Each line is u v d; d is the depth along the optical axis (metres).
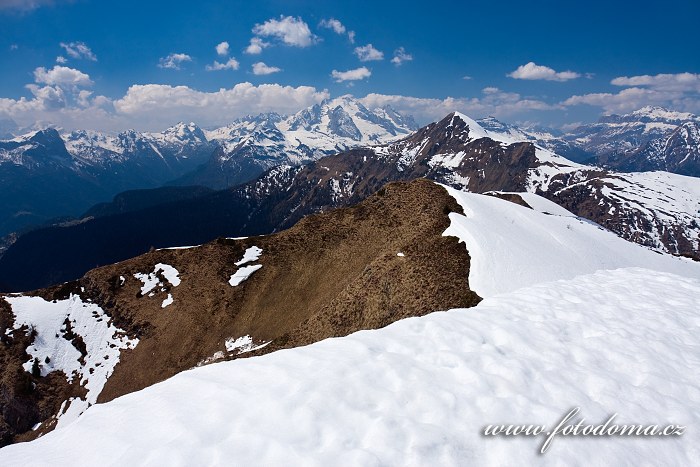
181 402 9.66
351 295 45.75
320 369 10.37
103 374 65.19
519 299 16.67
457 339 12.30
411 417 8.73
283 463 7.41
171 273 75.19
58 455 8.71
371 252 63.72
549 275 38.25
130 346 67.94
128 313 71.50
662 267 57.06
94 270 78.56
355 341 12.09
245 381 10.30
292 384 9.76
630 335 13.00
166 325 67.75
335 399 9.07
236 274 70.25
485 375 10.31
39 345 67.75
